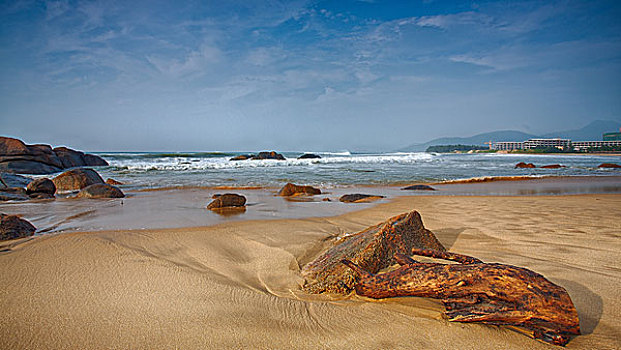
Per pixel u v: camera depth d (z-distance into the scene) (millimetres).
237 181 14422
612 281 2928
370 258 3189
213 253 3863
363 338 2150
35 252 3615
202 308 2518
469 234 4887
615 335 2096
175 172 19172
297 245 4273
